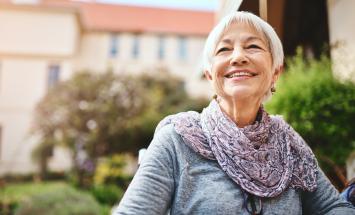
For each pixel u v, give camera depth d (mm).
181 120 1240
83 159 13211
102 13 28500
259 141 1252
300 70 2980
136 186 1095
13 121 20984
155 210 1070
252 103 1272
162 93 20422
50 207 5816
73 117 13961
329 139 2600
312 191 1258
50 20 22375
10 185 12977
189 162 1161
